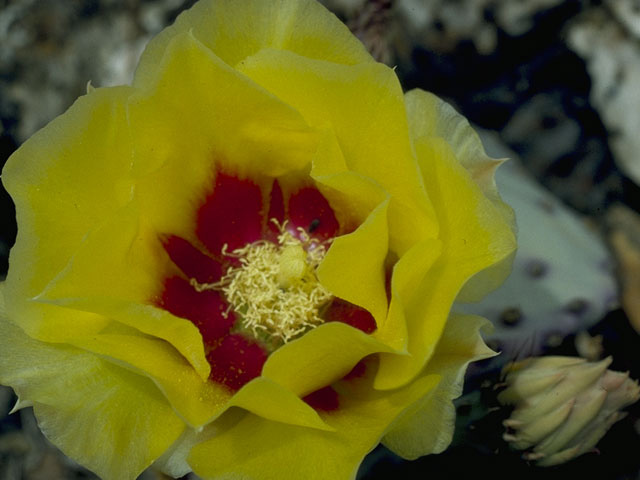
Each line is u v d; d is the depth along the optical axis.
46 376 0.19
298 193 0.22
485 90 0.32
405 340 0.18
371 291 0.19
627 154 0.30
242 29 0.20
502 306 0.24
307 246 0.22
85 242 0.18
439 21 0.30
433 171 0.19
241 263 0.22
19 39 0.29
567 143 0.31
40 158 0.19
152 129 0.20
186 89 0.19
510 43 0.30
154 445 0.19
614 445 0.28
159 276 0.21
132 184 0.20
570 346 0.28
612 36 0.30
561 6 0.29
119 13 0.29
